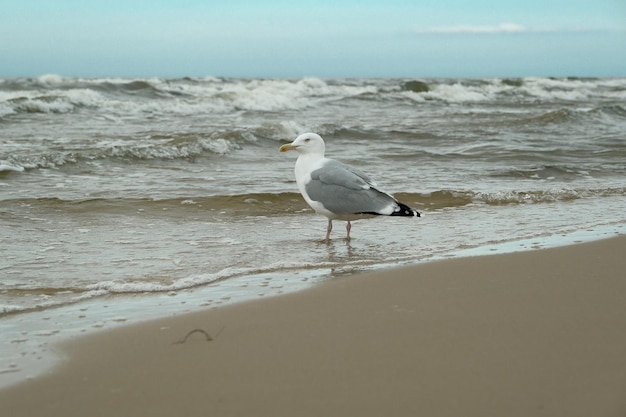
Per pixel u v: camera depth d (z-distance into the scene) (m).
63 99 19.27
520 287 4.70
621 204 8.80
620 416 2.86
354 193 6.51
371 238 6.90
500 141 15.15
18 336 4.09
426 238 6.85
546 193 9.27
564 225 7.43
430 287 4.80
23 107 17.95
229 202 8.49
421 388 3.16
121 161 11.17
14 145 12.03
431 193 9.12
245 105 22.30
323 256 6.17
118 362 3.61
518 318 4.05
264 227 7.42
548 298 4.43
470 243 6.55
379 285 4.90
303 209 8.40
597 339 3.69
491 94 32.56
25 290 5.13
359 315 4.23
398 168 11.48
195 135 13.44
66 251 6.25
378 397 3.09
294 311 4.37
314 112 22.11
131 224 7.37
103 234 6.91
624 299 4.39
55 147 11.81
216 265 5.85
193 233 7.06
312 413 2.98
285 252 6.32
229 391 3.21
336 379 3.29
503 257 5.64
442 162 12.22
